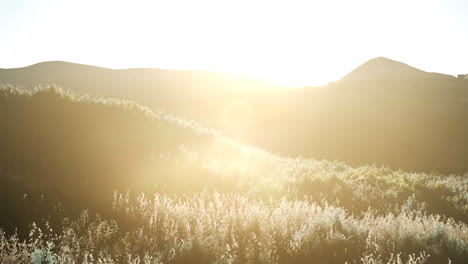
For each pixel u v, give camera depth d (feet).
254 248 14.56
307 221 18.56
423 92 242.37
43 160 30.66
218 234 15.52
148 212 19.11
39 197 22.21
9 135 33.55
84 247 14.05
